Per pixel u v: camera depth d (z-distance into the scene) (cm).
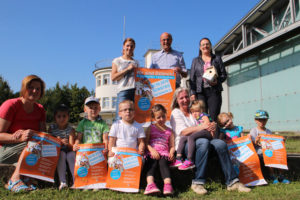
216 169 389
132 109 361
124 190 319
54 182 349
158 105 377
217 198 295
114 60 500
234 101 1554
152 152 341
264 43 1199
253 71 1368
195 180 335
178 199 296
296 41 1073
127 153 337
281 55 1161
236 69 1531
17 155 336
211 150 369
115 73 489
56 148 336
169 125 412
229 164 346
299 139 925
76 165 333
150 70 475
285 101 1140
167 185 312
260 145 397
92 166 337
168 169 332
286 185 361
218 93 486
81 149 340
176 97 416
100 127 397
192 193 321
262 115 414
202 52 514
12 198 283
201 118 406
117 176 328
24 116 351
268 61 1250
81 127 396
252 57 1375
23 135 320
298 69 1062
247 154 373
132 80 483
